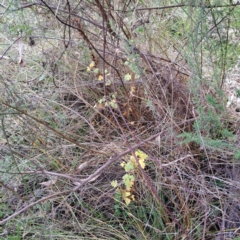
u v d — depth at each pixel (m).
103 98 2.09
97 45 2.23
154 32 2.19
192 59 1.89
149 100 1.90
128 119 2.13
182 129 1.87
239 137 1.85
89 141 2.12
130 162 1.70
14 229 1.80
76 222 1.81
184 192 1.80
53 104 2.25
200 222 1.73
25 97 2.25
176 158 1.87
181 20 2.27
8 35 2.37
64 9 2.02
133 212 1.83
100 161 1.96
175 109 1.95
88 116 2.22
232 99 2.08
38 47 2.50
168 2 2.28
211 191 1.81
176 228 1.75
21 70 2.43
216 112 1.91
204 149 1.77
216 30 1.92
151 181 1.81
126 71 2.21
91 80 2.32
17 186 1.92
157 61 2.16
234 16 1.91
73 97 2.35
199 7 1.76
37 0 2.04
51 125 2.15
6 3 2.28
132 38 2.03
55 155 2.04
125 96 2.14
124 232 1.78
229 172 1.84
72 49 2.35
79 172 1.97
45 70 2.26
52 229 1.77
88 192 1.90
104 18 1.92
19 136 2.09
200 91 1.84
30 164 1.99
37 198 1.86
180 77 2.10
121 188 1.82
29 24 2.27
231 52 2.08
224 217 1.70
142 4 2.15
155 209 1.78
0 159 2.01
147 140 1.83
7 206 1.84
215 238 1.66
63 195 1.88
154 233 1.75
